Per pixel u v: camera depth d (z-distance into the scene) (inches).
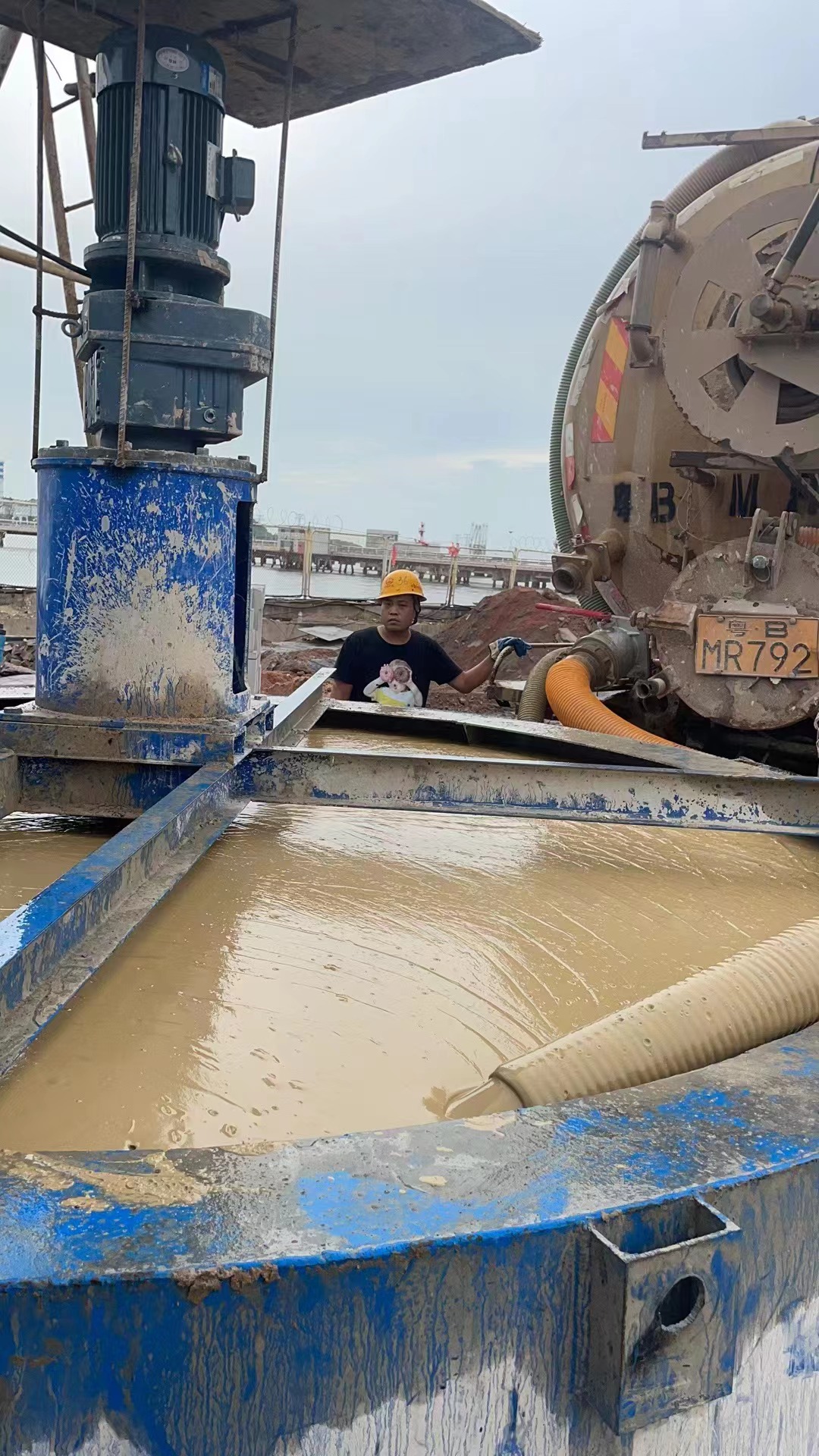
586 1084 50.1
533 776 97.0
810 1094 45.4
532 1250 34.9
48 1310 32.0
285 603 506.9
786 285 209.0
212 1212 35.2
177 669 96.2
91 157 266.2
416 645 221.5
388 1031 61.0
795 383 207.9
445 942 75.1
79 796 96.8
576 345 271.0
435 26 110.8
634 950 75.7
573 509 264.5
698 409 220.5
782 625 208.1
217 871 88.0
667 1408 36.4
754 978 57.9
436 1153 39.4
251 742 106.0
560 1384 36.5
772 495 233.0
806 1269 41.0
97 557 94.1
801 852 104.5
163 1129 50.0
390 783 98.2
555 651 244.4
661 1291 35.2
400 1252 33.5
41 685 99.1
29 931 54.1
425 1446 35.5
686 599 217.2
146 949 70.7
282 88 129.1
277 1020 61.6
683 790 97.0
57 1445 33.2
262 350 98.3
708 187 249.1
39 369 101.5
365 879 88.5
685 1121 42.5
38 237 99.7
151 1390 33.0
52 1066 55.2
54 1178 37.0
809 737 233.1
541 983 69.1
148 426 96.0
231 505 97.6
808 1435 43.4
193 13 106.5
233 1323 32.8
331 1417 34.3
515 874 92.6
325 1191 36.6
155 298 94.1
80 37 114.7
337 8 105.9
